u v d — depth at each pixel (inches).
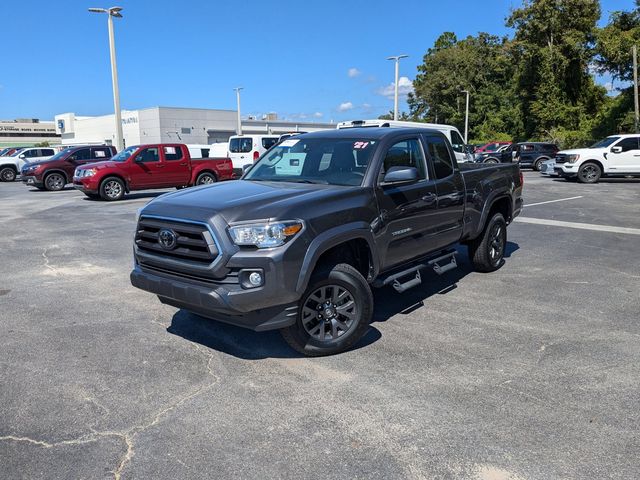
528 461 115.0
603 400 141.4
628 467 112.8
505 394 144.9
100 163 657.6
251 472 112.3
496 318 207.2
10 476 111.3
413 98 2640.3
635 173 792.9
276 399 143.5
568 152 826.2
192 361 168.6
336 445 121.8
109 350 177.9
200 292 153.6
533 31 1765.5
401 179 179.0
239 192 175.2
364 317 173.9
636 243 353.7
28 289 252.8
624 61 1473.9
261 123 3038.9
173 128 2620.6
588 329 194.5
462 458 116.4
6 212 535.8
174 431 128.3
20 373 160.7
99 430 129.0
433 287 252.1
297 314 161.5
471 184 245.6
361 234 173.9
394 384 151.5
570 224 431.8
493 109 2217.0
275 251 150.1
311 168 202.5
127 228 430.3
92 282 264.8
